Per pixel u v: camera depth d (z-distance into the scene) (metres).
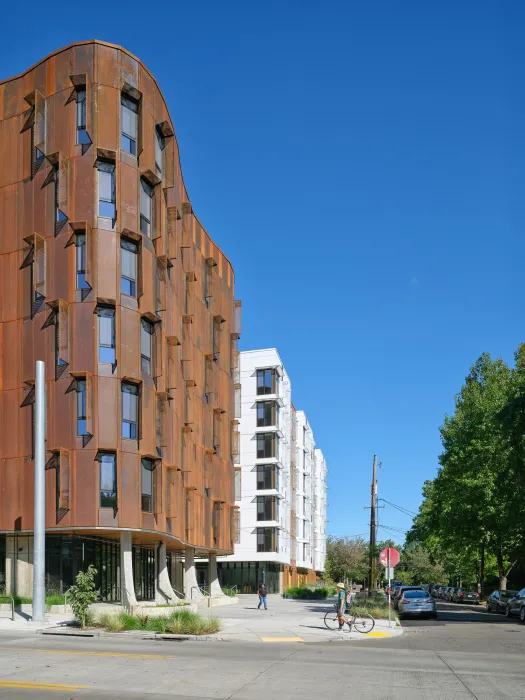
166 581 40.06
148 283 34.56
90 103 33.12
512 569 73.06
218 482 51.91
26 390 33.22
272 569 77.31
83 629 24.75
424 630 28.48
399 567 132.62
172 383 38.25
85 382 31.86
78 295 32.38
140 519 32.53
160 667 15.45
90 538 34.59
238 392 58.94
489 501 45.75
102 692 12.16
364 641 23.55
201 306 49.09
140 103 34.66
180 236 42.72
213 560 55.34
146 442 33.50
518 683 13.86
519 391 35.72
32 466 32.56
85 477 31.31
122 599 31.95
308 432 103.69
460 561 78.69
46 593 33.28
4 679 13.48
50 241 33.22
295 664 16.45
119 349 32.44
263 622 30.59
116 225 33.06
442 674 15.05
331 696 12.17
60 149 33.44
